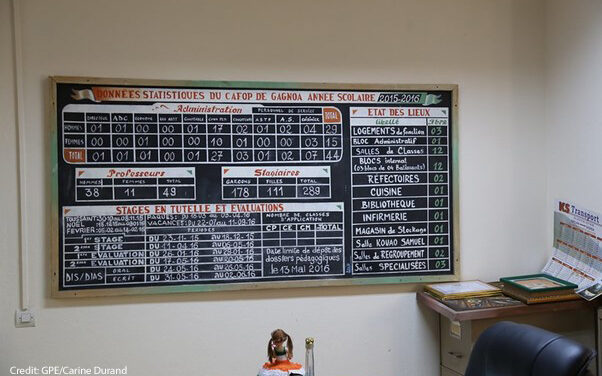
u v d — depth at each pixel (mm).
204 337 2469
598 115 2402
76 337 2381
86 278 2375
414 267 2607
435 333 2633
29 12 2361
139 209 2416
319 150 2547
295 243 2523
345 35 2592
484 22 2701
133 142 2416
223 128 2480
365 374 2588
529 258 2719
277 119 2518
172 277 2438
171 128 2441
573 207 2549
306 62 2561
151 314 2434
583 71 2488
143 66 2441
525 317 2326
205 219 2463
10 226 2342
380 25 2617
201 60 2480
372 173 2582
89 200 2379
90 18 2404
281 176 2518
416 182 2611
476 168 2691
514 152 2717
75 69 2393
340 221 2557
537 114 2732
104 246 2389
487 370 1586
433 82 2654
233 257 2480
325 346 2561
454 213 2631
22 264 2336
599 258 2387
